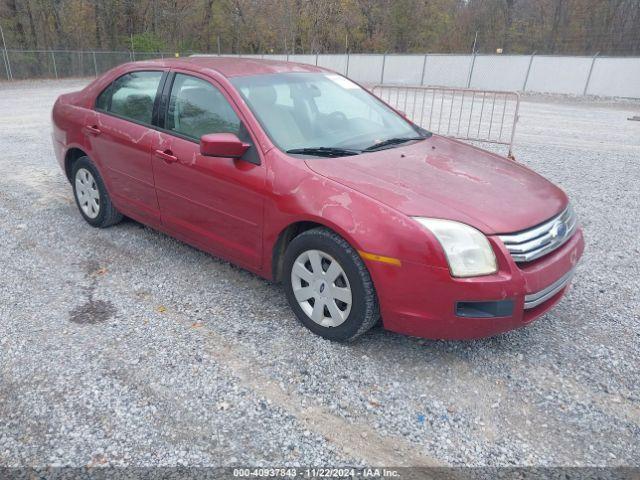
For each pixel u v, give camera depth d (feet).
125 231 17.21
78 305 12.66
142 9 150.51
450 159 12.55
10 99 63.16
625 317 12.64
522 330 11.96
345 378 10.14
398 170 11.34
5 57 104.06
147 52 136.36
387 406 9.46
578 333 11.91
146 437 8.64
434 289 9.59
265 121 12.10
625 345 11.46
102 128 15.58
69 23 138.82
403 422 9.10
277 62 15.05
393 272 9.75
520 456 8.45
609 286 14.24
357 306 10.37
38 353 10.72
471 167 12.14
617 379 10.34
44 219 18.30
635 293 13.87
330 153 11.80
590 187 24.18
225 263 14.96
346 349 11.01
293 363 10.53
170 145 13.50
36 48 133.59
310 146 12.01
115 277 14.10
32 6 130.93
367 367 10.47
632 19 123.54
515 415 9.34
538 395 9.85
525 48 146.20
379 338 11.44
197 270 14.52
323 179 10.74
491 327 9.84
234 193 12.03
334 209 10.28
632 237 17.95
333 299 10.82
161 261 15.05
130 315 12.23
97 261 15.06
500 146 34.27
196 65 13.92
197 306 12.66
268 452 8.39
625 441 8.81
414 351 11.03
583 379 10.32
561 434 8.93
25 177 23.65
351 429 8.91
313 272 11.05
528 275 9.80
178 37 158.92
